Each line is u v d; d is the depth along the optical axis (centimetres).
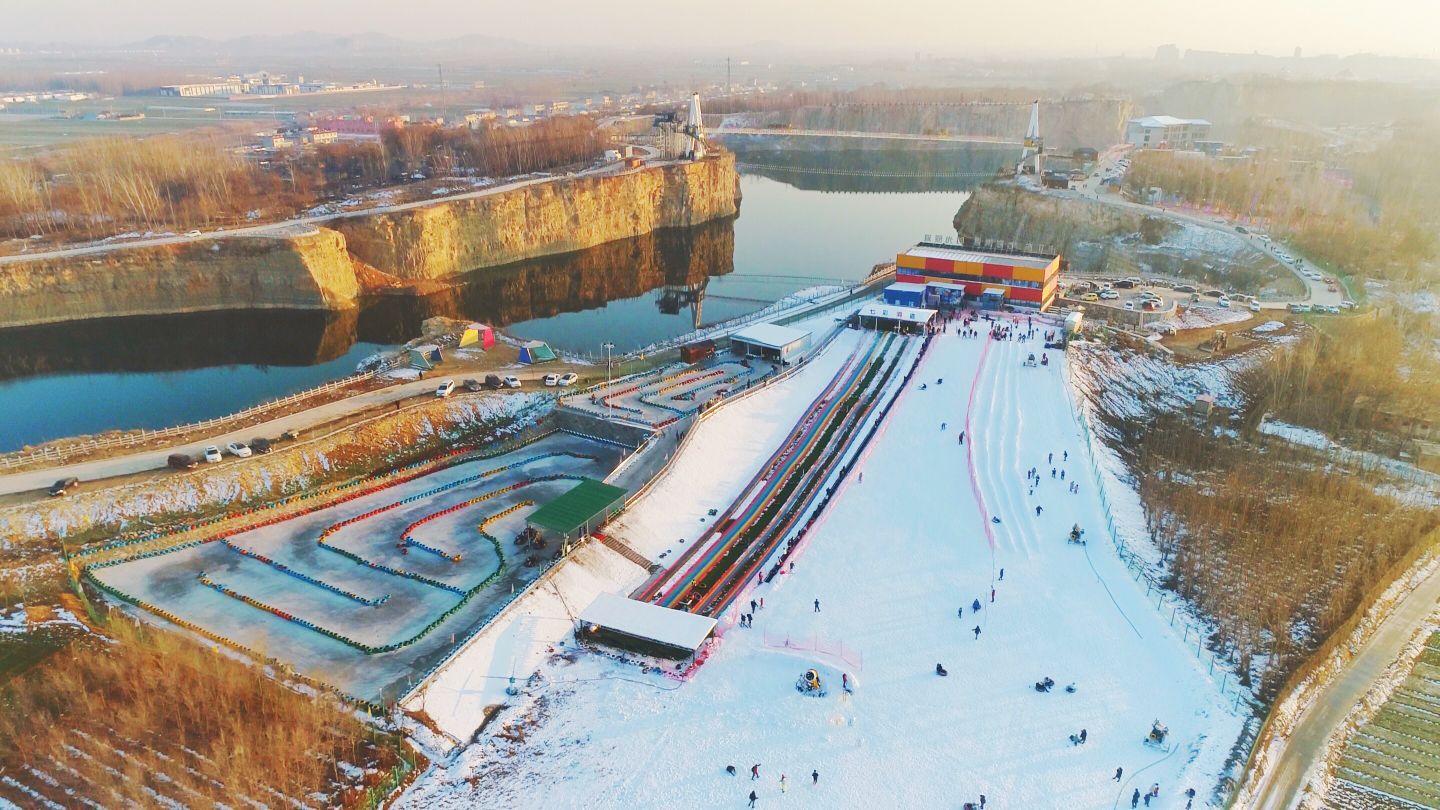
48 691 7556
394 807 6869
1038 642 9156
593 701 8194
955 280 18488
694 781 7331
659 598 9644
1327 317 17825
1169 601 9881
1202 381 15612
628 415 13462
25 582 9119
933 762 7581
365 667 8231
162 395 16075
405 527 10688
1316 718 8412
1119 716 8175
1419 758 7981
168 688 7519
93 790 6656
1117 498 11900
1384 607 10162
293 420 12788
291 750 7019
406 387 14200
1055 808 7138
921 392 14350
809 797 7206
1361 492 12225
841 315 18162
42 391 16288
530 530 10350
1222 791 7312
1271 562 10550
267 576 9619
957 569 10362
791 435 13175
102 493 10519
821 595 9844
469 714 7875
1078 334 16512
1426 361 16038
